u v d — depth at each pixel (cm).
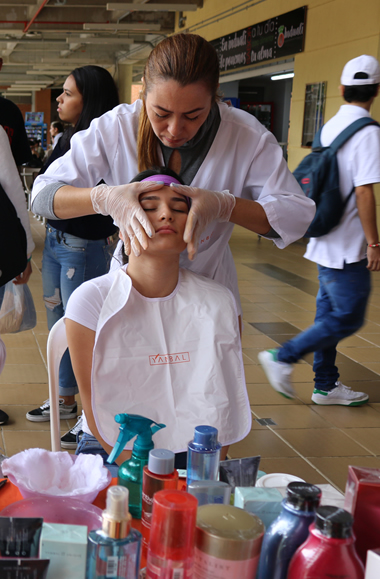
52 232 249
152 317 117
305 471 246
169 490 73
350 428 288
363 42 764
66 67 2117
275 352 278
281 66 1002
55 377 150
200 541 70
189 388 116
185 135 127
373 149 257
